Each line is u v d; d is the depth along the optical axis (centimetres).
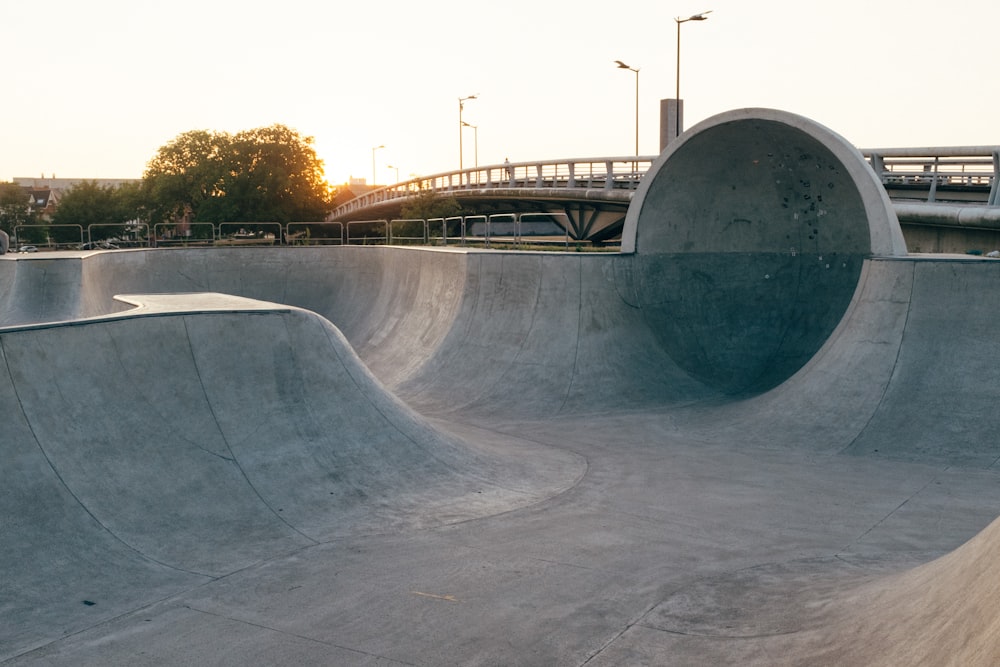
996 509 1277
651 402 2141
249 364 1419
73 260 3000
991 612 556
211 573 1031
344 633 874
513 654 824
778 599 912
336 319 3450
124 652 827
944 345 1708
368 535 1188
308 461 1351
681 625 873
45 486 1056
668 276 2381
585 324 2308
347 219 7500
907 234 2928
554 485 1480
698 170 2270
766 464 1584
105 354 1248
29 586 928
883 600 774
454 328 2498
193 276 3578
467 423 2045
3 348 1123
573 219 4556
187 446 1248
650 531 1220
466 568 1062
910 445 1591
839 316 2192
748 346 2306
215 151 6600
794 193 2192
